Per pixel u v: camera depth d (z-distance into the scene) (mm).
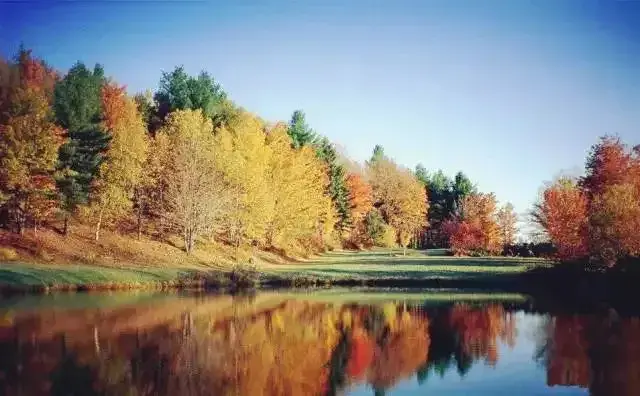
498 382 15406
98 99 45031
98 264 39156
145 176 45906
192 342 19672
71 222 44812
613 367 17016
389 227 94750
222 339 20422
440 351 19125
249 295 35375
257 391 14180
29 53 45156
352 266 54938
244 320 24781
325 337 21344
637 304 31547
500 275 45312
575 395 14203
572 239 41500
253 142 53062
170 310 27000
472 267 52781
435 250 86750
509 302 32531
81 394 13539
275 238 62312
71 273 35312
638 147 44031
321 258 68062
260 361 17219
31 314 24359
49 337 19812
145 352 17969
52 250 38938
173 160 49438
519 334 22234
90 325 22125
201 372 15789
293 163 60156
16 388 13914
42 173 38656
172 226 51562
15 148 37250
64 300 28984
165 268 41781
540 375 16078
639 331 22844
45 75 47312
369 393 14281
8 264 34875
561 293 37219
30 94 38719
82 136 41812
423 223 99500
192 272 41438
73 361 16578
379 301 32656
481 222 70562
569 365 17219
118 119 46156
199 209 47344
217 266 47375
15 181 36906
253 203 51438
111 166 42750
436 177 138875
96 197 42344
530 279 43188
